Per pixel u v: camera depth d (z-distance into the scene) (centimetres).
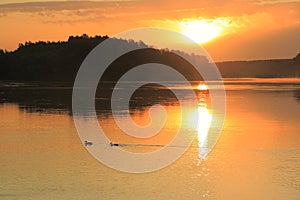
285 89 11481
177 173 2747
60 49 18788
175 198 2311
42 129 4425
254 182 2573
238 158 3134
